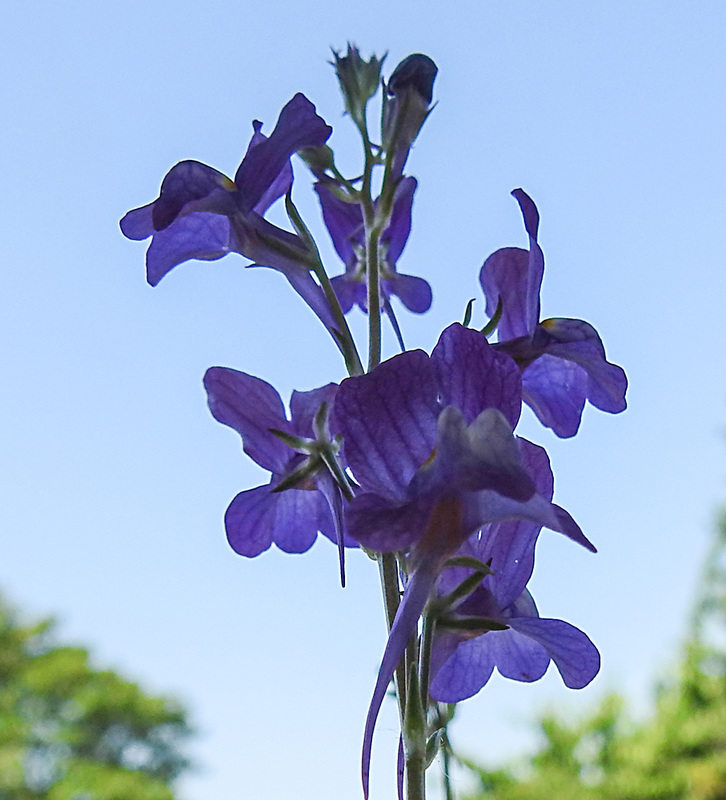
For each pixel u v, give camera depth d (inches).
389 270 5.0
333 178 4.7
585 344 4.4
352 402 3.8
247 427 4.6
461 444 3.6
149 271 4.7
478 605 4.0
